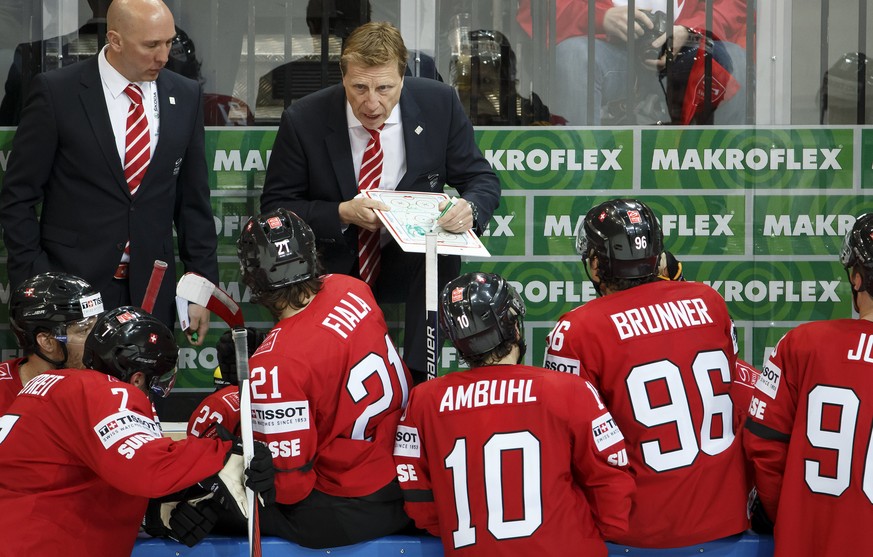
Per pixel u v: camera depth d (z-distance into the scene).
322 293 3.02
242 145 4.50
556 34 4.52
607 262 2.95
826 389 2.76
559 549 2.69
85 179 3.83
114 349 2.82
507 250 4.54
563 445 2.73
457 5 4.50
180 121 3.92
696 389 2.89
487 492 2.71
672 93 4.52
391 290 4.03
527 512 2.70
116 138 3.84
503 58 4.52
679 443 2.89
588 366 2.91
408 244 3.37
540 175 4.51
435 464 2.81
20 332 3.02
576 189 4.52
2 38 4.39
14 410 2.81
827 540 2.76
